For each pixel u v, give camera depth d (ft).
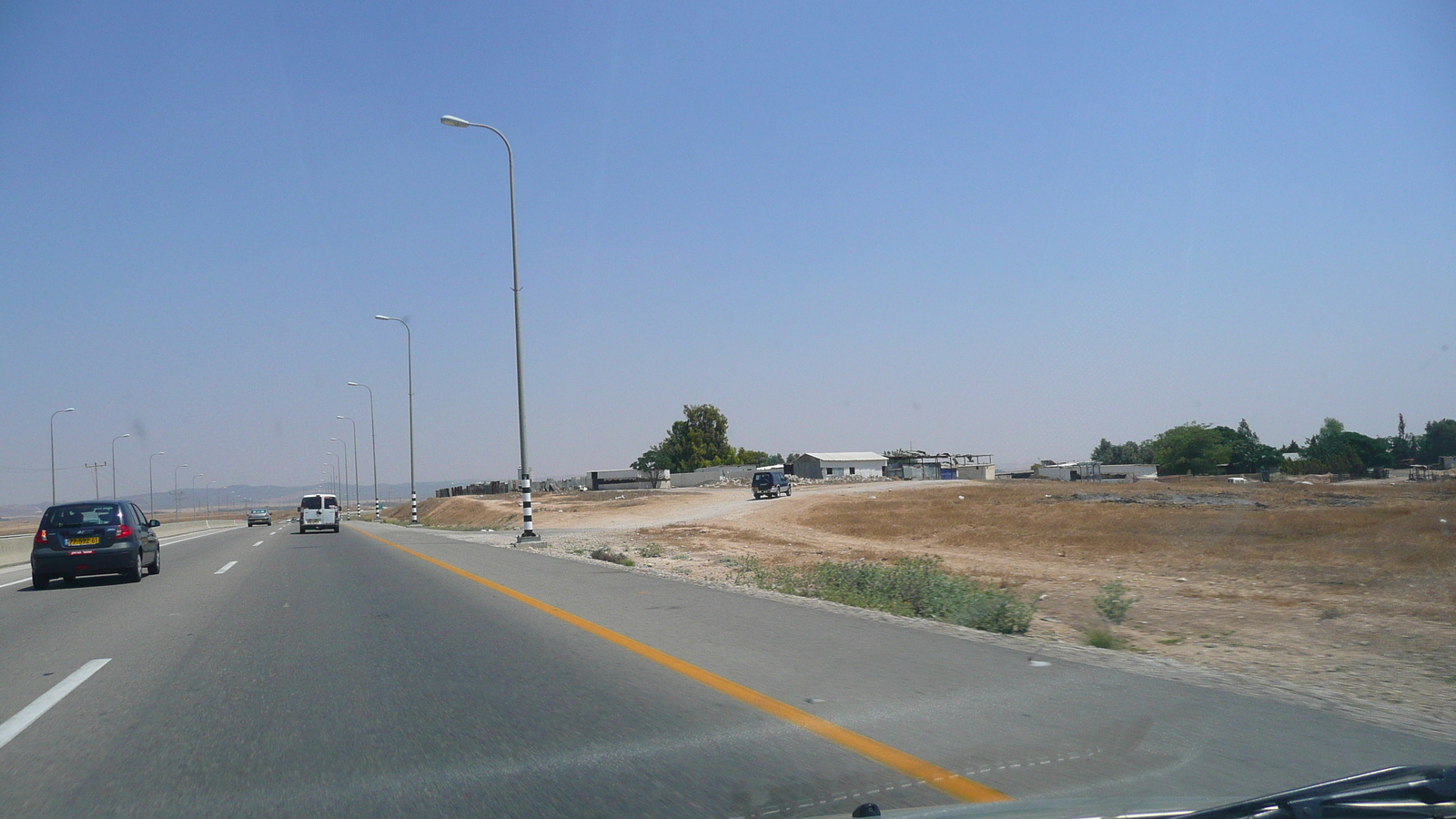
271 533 156.04
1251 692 22.11
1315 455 367.25
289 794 16.35
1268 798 9.71
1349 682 29.48
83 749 19.66
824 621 35.19
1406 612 49.75
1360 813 9.32
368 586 53.62
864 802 14.75
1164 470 401.90
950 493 230.48
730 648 29.48
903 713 20.53
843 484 311.88
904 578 50.62
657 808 14.93
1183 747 17.21
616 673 26.08
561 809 15.08
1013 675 24.38
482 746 19.11
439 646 31.78
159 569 70.74
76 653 32.40
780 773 16.58
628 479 382.63
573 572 58.95
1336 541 94.43
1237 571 75.66
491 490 447.42
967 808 12.05
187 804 15.98
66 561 57.93
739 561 84.99
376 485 266.98
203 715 22.61
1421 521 104.94
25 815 15.48
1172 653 36.99
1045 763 16.38
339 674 27.35
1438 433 407.23
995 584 66.23
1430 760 16.17
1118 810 11.62
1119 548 99.50
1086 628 43.27
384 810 15.35
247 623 38.99
